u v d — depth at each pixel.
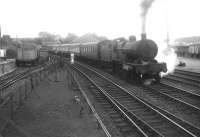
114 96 14.65
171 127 9.23
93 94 15.28
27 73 25.52
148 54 18.80
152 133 8.65
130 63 19.33
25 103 12.86
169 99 13.52
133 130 8.98
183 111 11.35
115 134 8.65
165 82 19.27
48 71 24.72
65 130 9.01
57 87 17.55
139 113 11.16
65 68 30.11
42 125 9.54
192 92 15.20
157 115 10.65
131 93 15.26
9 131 8.91
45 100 13.54
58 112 11.26
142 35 19.34
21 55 35.09
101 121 9.22
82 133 8.70
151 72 18.00
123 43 22.36
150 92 15.57
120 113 10.98
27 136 8.41
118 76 22.98
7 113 10.99
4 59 36.34
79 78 22.33
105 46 27.20
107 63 27.45
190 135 8.14
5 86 17.62
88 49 36.75
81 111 10.84
